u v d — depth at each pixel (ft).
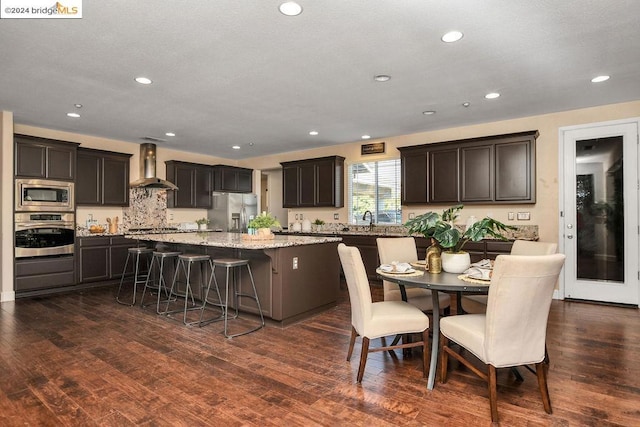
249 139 20.35
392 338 10.78
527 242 10.24
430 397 7.27
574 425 6.29
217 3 7.28
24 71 10.62
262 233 13.34
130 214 21.09
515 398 7.21
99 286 18.51
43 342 10.35
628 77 11.32
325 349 9.87
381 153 20.39
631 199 13.93
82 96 12.89
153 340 10.56
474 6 7.44
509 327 6.42
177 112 14.93
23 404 7.00
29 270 16.10
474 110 14.84
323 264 13.58
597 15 7.77
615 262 14.34
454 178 16.98
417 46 9.19
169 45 9.07
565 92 12.73
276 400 7.16
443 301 10.12
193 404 7.01
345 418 6.53
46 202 16.56
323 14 7.71
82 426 6.28
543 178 15.56
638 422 6.35
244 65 10.30
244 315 12.98
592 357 9.18
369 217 21.24
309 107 14.34
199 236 15.46
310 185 22.30
